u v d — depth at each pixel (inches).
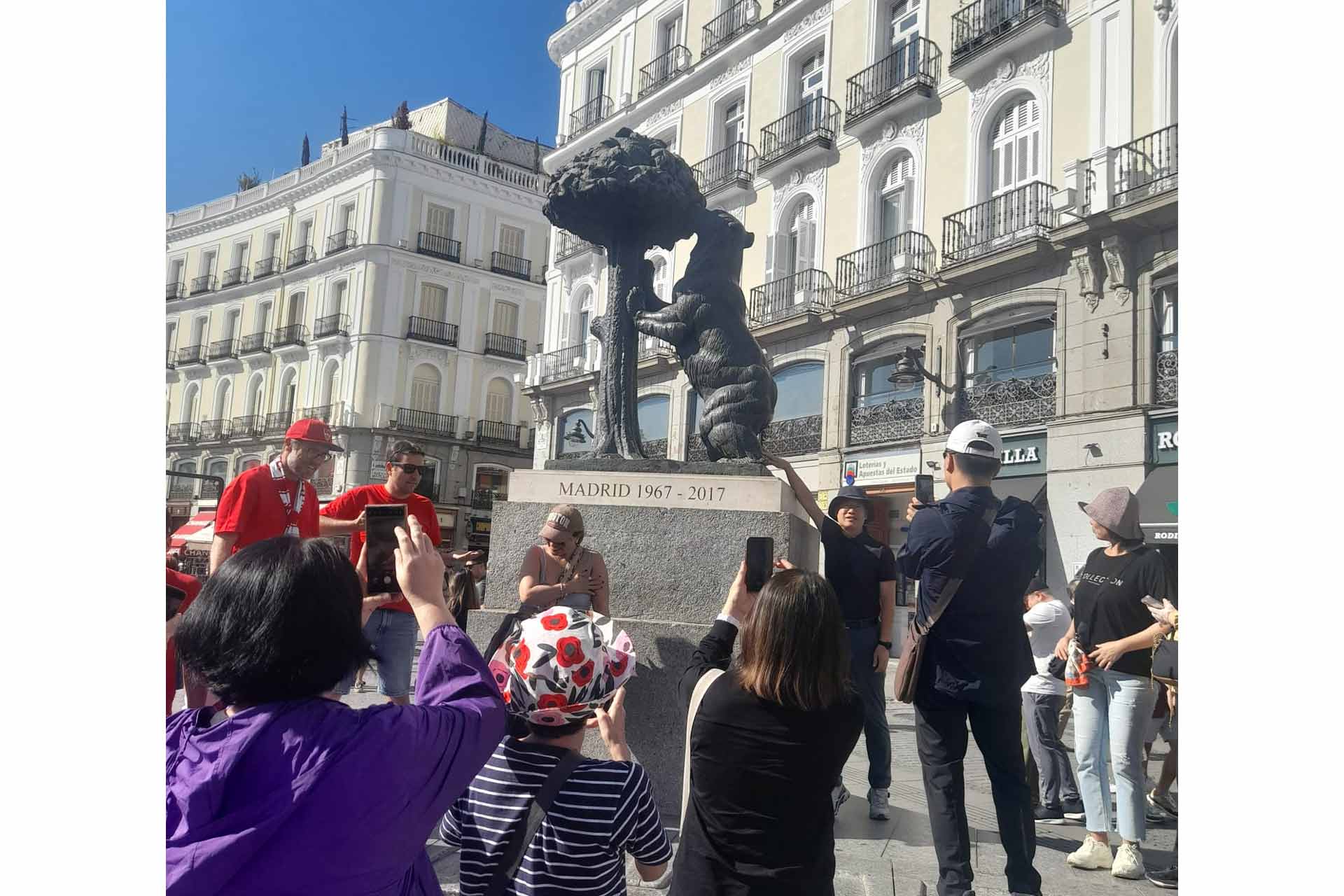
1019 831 107.3
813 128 695.7
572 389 911.0
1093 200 486.0
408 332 1140.5
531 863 65.3
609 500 154.7
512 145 1316.4
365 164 1145.4
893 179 645.3
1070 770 170.7
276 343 1178.6
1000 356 554.3
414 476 159.6
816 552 188.1
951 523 109.1
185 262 1294.3
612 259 181.3
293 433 141.3
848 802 170.6
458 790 52.2
